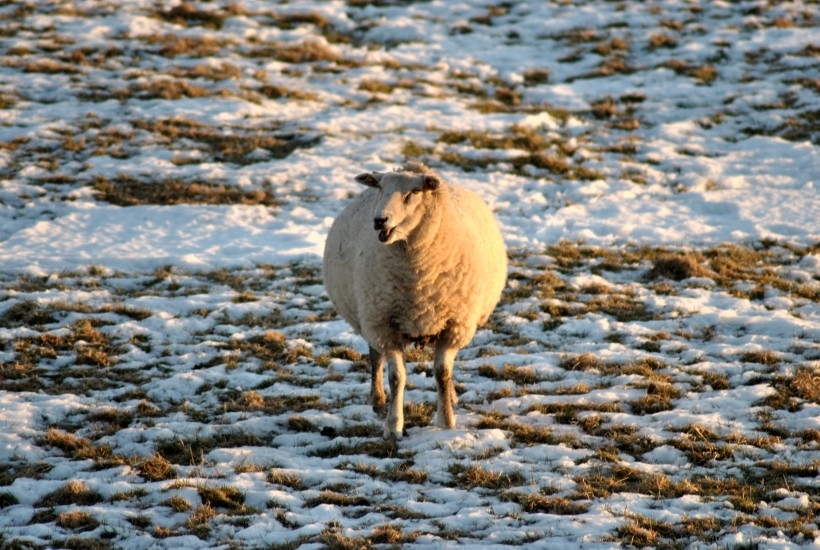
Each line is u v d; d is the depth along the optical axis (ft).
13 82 264.31
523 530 70.28
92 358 119.03
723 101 279.49
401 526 71.36
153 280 155.43
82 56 284.00
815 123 258.78
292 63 303.68
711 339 126.72
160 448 90.38
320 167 219.41
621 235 183.32
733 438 90.07
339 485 80.48
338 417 98.53
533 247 175.01
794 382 104.99
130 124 241.96
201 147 231.50
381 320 89.40
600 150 243.40
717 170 227.61
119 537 70.38
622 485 79.41
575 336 129.90
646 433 91.76
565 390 105.70
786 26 332.39
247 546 68.64
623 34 337.11
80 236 179.22
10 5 323.57
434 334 90.58
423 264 85.10
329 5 363.97
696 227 186.50
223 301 144.36
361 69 301.84
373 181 85.97
